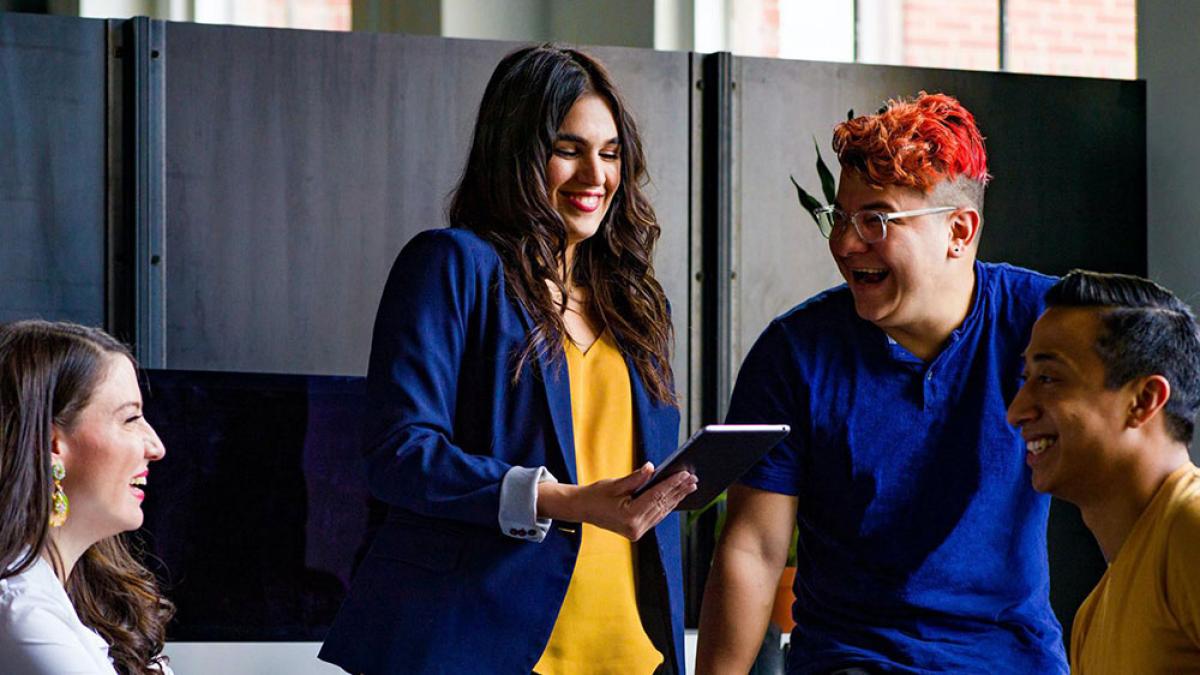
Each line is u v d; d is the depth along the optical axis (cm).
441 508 259
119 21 430
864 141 275
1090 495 226
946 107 279
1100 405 222
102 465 249
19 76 424
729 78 463
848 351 286
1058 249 488
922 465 282
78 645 237
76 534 252
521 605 263
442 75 450
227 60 436
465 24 677
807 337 288
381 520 426
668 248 462
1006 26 605
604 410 277
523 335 270
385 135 446
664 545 278
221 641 416
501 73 280
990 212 482
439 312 267
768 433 246
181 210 433
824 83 473
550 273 271
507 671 262
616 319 281
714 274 463
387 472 262
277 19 726
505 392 268
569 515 254
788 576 402
